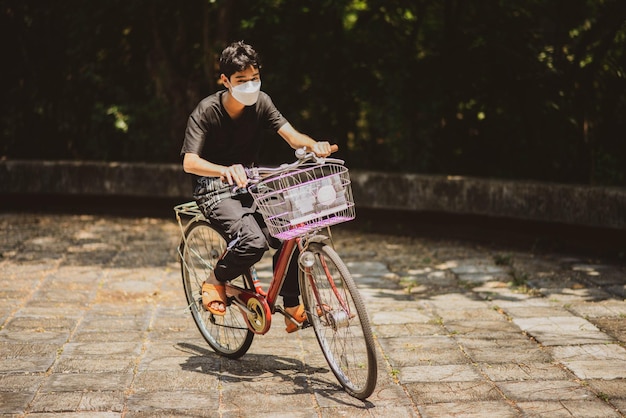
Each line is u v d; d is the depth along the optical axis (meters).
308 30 8.59
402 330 4.91
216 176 3.84
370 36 8.45
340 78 8.70
